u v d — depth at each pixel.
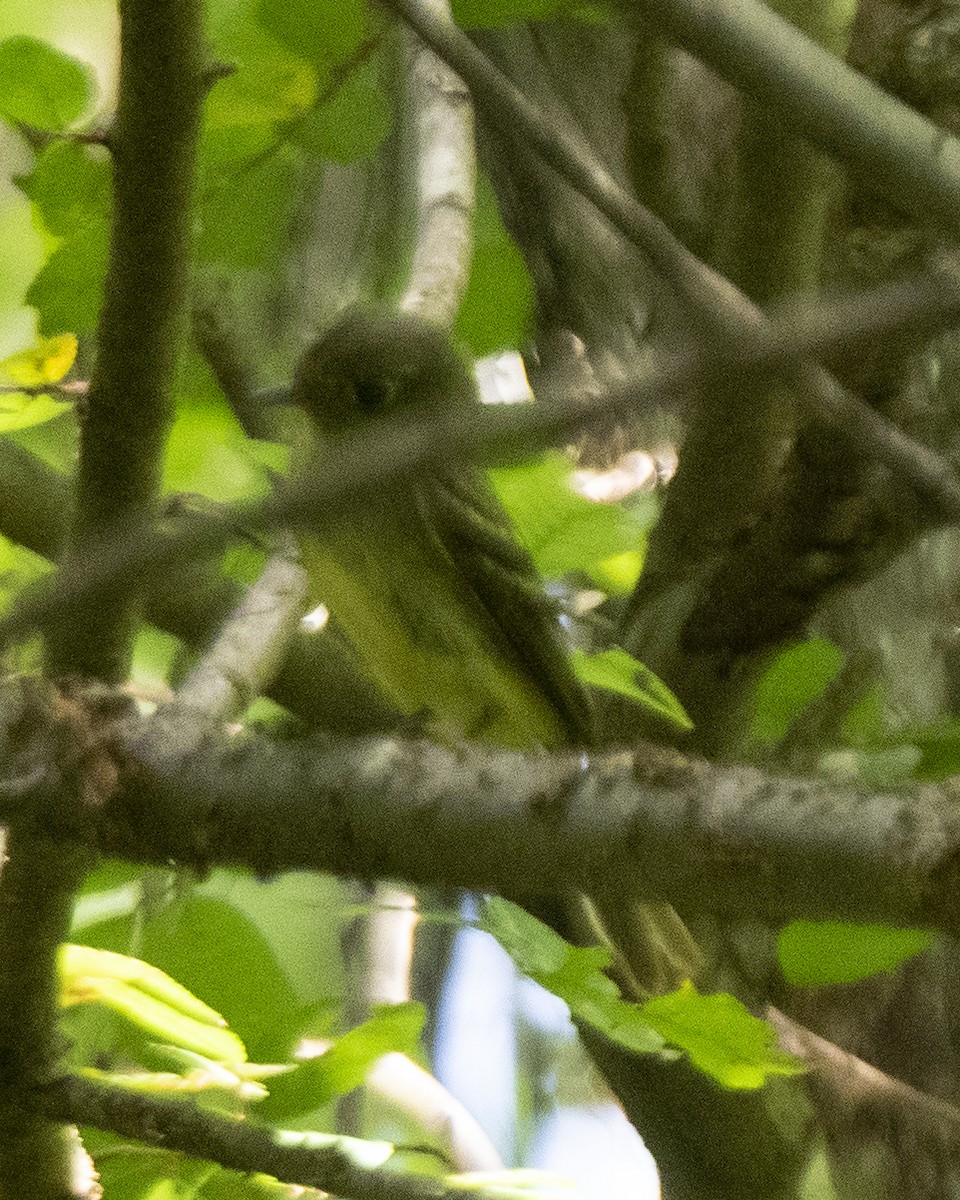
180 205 4.99
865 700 8.16
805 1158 7.44
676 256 4.43
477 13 6.30
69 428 9.16
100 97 6.93
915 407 7.32
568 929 6.31
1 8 11.64
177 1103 5.99
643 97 8.80
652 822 4.48
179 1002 6.54
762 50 4.79
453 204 9.23
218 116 6.88
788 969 6.30
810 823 4.34
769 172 7.68
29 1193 6.16
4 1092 5.94
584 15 7.43
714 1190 7.38
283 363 9.93
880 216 7.57
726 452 7.86
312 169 8.45
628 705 8.07
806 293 7.86
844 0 7.07
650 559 8.19
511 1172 6.09
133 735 4.81
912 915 4.27
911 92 7.61
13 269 12.19
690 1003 5.22
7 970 5.70
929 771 7.39
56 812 4.79
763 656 7.75
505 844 4.59
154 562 2.46
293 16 6.72
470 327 9.26
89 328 6.84
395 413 8.27
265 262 7.18
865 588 8.95
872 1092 7.99
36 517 7.76
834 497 7.14
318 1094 6.12
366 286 10.31
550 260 10.11
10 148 12.42
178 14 4.78
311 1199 6.40
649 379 2.39
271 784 4.75
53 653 5.28
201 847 4.78
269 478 7.98
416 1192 5.84
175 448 8.56
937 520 7.12
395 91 10.09
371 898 9.22
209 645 7.61
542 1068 12.15
